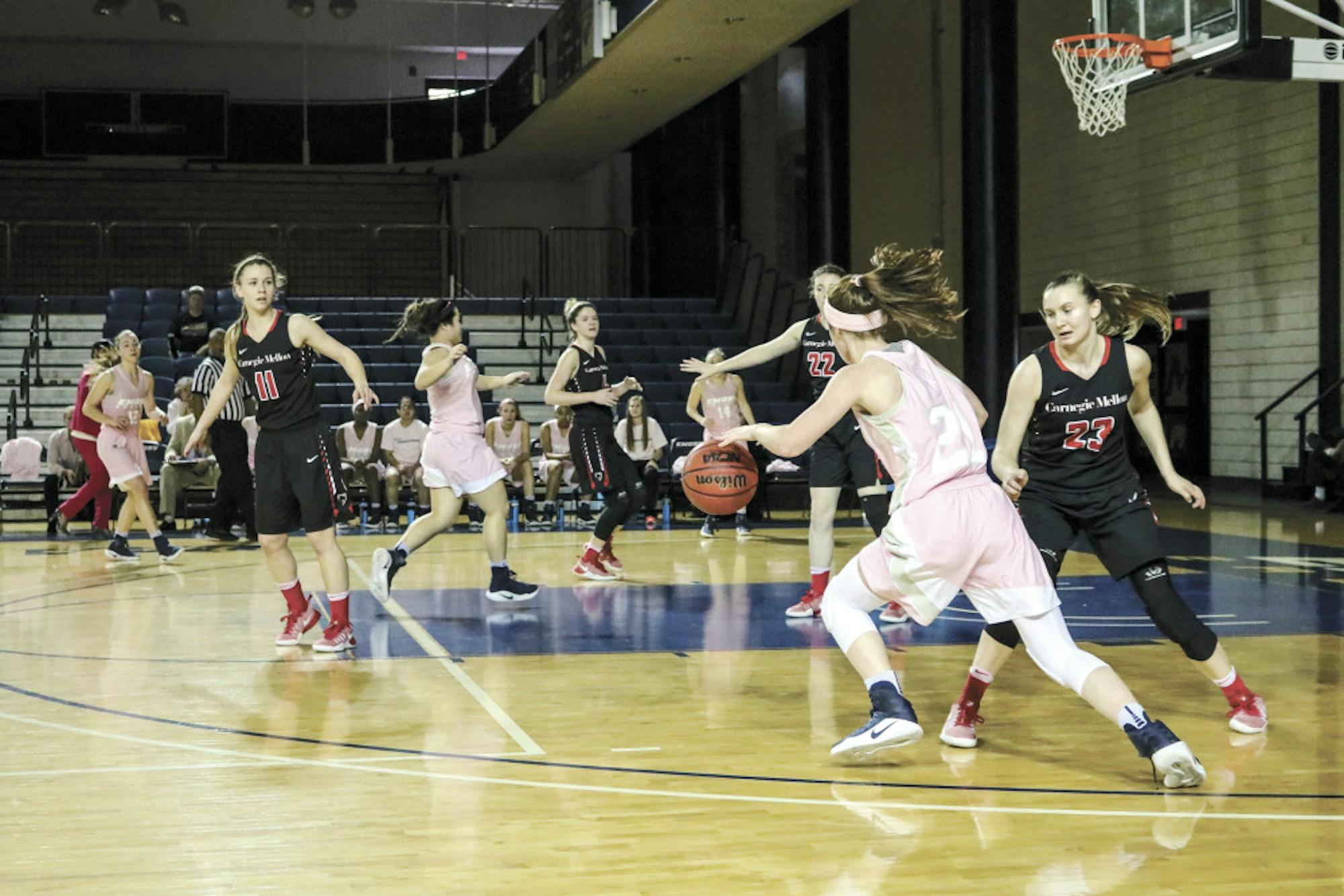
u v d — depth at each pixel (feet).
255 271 18.58
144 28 70.69
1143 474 56.54
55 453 40.16
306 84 72.69
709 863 10.05
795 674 17.74
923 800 11.72
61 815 11.30
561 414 41.78
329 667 18.29
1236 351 49.47
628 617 22.82
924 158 60.49
